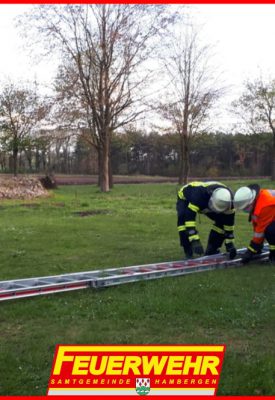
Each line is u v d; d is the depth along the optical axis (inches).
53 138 1498.5
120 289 309.3
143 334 233.1
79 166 3184.1
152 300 280.4
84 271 365.7
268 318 253.8
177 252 447.5
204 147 3125.0
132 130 1674.5
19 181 1173.1
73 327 244.2
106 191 1494.8
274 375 190.7
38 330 240.7
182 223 401.7
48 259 414.3
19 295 287.7
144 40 1440.7
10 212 826.8
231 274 347.9
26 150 1935.3
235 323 246.1
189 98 1763.0
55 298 291.0
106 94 1460.4
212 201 370.3
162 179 2477.9
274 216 369.1
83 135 1531.7
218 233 405.7
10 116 1806.1
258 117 1925.4
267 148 2603.3
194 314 260.8
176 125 1825.8
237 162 3058.6
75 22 1391.5
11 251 448.1
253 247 375.2
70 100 1434.5
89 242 504.4
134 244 494.3
